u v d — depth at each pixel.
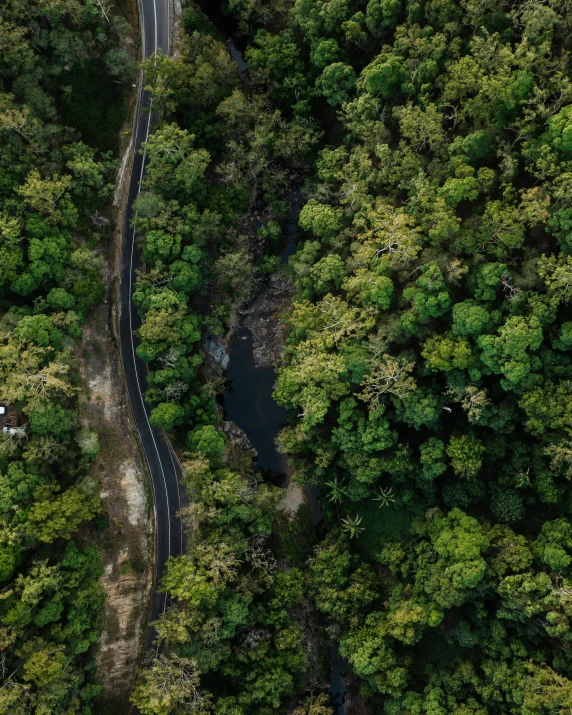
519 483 53.22
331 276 55.81
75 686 53.09
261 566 59.00
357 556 61.69
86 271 57.69
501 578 51.06
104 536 60.41
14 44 53.16
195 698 53.94
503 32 50.72
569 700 45.12
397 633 53.81
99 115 61.62
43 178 56.50
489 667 52.62
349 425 54.84
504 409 50.69
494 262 48.78
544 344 49.00
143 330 57.22
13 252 52.06
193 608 54.41
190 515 60.38
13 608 48.72
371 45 57.62
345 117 57.75
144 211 58.22
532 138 48.25
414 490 59.75
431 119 50.56
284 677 55.88
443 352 48.78
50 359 53.62
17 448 52.38
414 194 52.44
